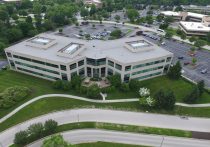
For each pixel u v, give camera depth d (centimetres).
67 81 10600
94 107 9419
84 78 11412
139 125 8581
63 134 8025
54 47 11881
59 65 10275
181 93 10506
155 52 11700
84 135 8038
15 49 11462
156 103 9369
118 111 9269
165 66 11819
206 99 10181
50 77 11088
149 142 7856
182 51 15412
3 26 17038
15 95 9562
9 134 7944
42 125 7856
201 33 18712
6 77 11288
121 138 7975
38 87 10562
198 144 7875
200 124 8788
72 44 11762
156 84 11119
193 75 12200
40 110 9100
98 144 7675
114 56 11012
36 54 10944
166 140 7969
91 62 11031
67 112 9088
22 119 8600
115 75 10681
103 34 18338
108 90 10275
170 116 9125
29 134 7650
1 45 13412
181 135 8194
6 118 8612
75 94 10150
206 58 14412
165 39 17838
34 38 12500
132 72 10756
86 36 17312
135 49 11469
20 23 17475
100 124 8556
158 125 8625
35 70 11275
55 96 9962
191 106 9712
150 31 19825
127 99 9981
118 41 13000
